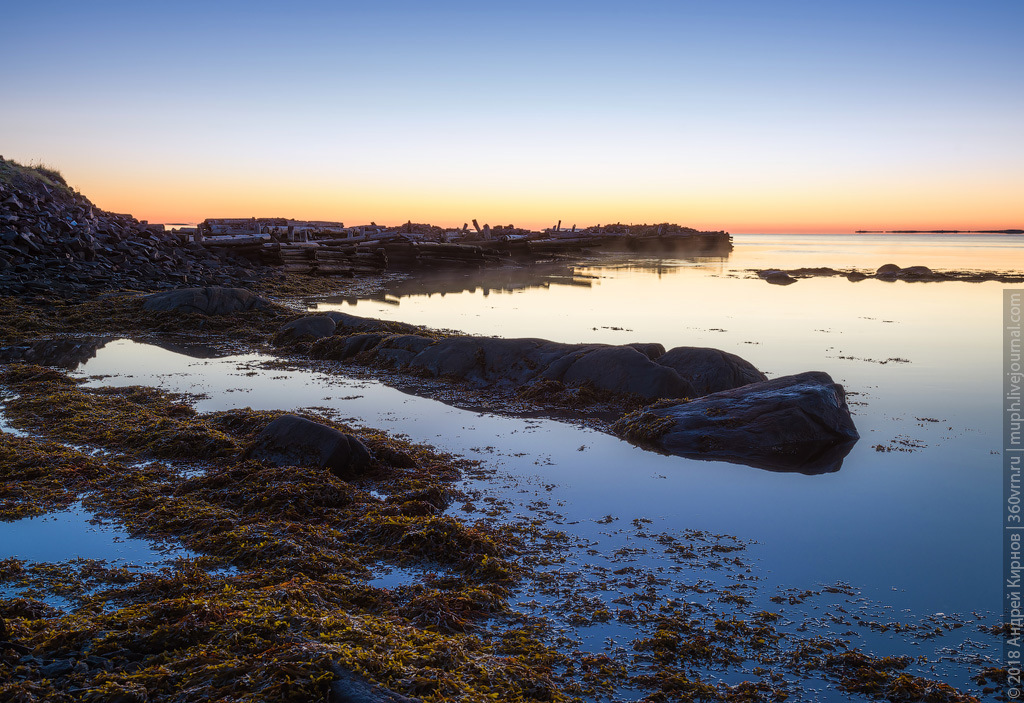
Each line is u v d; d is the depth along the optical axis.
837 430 11.96
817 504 9.22
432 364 16.58
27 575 6.83
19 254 28.27
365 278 44.28
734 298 33.28
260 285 34.75
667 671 5.61
